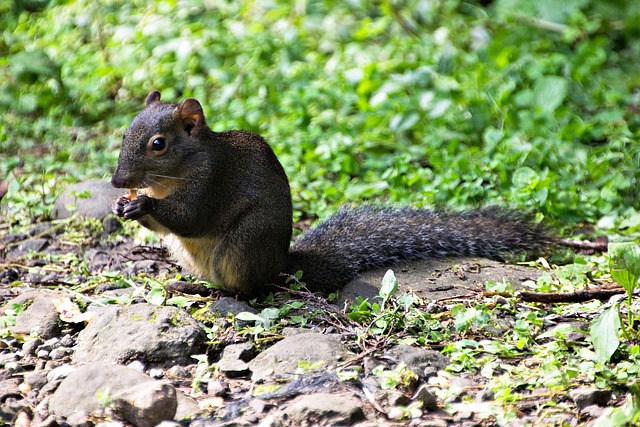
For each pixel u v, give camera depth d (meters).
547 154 14.31
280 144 15.41
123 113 17.83
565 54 18.94
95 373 8.48
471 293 10.53
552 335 9.16
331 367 8.75
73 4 20.25
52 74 18.56
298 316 9.96
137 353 9.06
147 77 18.30
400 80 16.55
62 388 8.43
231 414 8.05
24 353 9.44
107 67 17.95
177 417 8.05
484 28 19.86
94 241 12.73
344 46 19.12
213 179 10.60
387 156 14.95
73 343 9.59
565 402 8.17
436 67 17.28
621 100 17.33
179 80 18.20
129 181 10.39
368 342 9.26
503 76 16.78
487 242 11.76
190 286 10.77
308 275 11.07
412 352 8.91
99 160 15.39
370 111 16.36
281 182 10.99
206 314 9.95
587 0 20.06
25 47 20.03
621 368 8.59
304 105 16.61
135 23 19.70
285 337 9.44
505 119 15.52
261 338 9.45
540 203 13.04
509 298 10.27
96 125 17.55
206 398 8.45
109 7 20.36
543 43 18.94
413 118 15.48
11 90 18.28
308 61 18.64
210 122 16.45
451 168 14.01
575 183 14.14
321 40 19.53
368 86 16.47
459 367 8.76
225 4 20.11
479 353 9.06
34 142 16.78
